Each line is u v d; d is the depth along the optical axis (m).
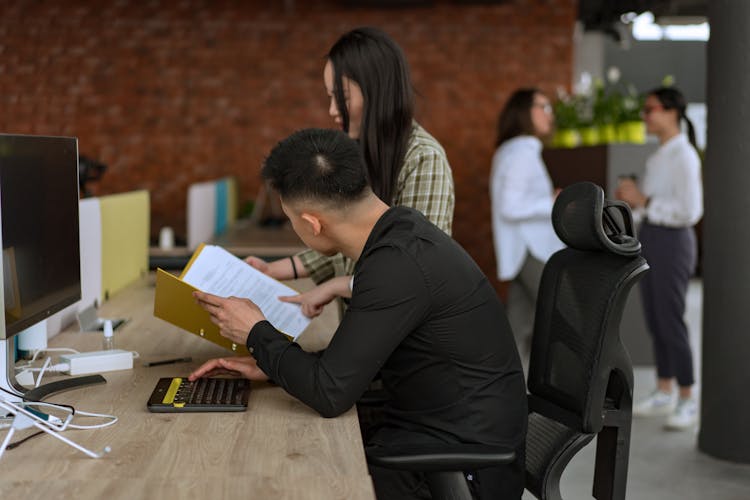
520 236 4.87
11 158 1.75
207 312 2.02
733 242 3.67
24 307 1.80
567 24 7.80
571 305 1.96
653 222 4.37
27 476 1.35
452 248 1.73
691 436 4.13
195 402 1.73
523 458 1.77
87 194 4.71
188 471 1.38
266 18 7.79
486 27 7.80
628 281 1.84
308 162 1.69
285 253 4.99
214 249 2.10
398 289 1.64
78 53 7.75
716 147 3.71
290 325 2.11
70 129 7.80
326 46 7.82
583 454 3.85
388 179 2.25
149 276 3.87
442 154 2.29
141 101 7.82
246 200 7.91
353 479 1.35
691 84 10.27
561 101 6.34
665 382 4.50
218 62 7.82
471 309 1.71
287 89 7.86
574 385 1.91
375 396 2.15
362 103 2.25
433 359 1.71
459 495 1.65
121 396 1.84
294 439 1.55
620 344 1.88
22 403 1.69
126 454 1.46
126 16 7.74
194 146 7.87
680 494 3.40
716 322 3.76
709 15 3.73
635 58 10.23
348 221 1.72
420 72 7.82
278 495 1.29
